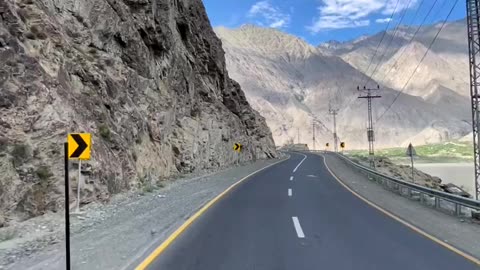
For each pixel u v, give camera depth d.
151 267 7.81
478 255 9.10
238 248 9.31
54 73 15.76
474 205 13.41
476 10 23.02
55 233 10.97
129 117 22.05
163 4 34.38
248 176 31.38
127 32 26.05
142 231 10.98
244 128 61.84
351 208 15.72
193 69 45.91
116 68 23.27
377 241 10.25
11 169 12.26
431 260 8.62
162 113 28.03
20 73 13.75
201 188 22.34
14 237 10.55
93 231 11.05
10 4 14.57
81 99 17.36
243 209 15.05
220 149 41.62
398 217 13.84
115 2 25.47
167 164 26.98
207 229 11.38
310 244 9.80
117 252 8.81
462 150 160.12
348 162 48.41
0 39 13.38
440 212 15.62
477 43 22.95
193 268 7.79
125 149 19.84
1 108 12.82
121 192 18.05
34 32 15.88
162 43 31.38
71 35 20.98
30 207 12.41
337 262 8.34
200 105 42.59
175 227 11.56
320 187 23.69
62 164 13.84
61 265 7.89
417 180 48.12
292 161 58.94
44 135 13.70
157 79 30.62
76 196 14.43
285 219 13.08
